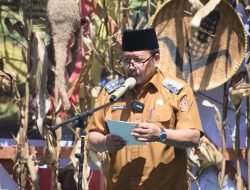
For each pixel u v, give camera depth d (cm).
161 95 1266
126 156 1270
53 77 1756
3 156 1759
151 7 1767
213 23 1683
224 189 1834
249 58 1694
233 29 1678
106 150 1268
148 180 1254
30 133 1777
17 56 1783
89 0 1742
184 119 1247
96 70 1766
